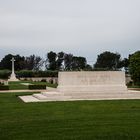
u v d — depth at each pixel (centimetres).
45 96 3244
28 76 11619
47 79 11494
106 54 14012
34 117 1834
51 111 2095
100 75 3409
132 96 3288
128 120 1680
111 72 3422
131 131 1386
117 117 1786
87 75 3397
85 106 2358
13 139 1264
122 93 3344
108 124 1563
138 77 5669
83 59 16100
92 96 3225
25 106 2436
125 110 2095
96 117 1792
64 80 3384
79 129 1445
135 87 5766
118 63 13838
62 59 16600
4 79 10925
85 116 1838
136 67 5609
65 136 1303
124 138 1256
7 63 16225
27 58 17600
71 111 2078
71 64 16350
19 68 16512
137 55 5666
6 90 5097
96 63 14200
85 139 1247
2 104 2650
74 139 1248
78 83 3388
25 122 1655
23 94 3900
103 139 1245
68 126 1520
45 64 17000
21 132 1396
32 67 17475
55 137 1289
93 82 3400
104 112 2005
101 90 3362
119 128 1457
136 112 1995
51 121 1669
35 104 2578
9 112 2089
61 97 3147
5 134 1357
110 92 3350
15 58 16325
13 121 1700
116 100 2886
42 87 5331
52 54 16612
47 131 1410
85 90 3350
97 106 2347
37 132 1391
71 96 3188
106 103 2573
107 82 3412
